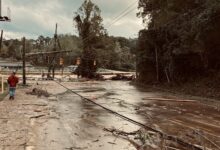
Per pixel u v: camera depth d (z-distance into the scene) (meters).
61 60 74.81
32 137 11.38
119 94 32.62
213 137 11.91
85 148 10.12
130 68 109.25
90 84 52.69
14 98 25.45
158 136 11.87
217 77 33.50
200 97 28.56
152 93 34.34
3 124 13.73
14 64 119.12
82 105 22.50
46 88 41.00
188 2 34.75
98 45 77.69
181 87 37.25
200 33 28.95
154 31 44.53
